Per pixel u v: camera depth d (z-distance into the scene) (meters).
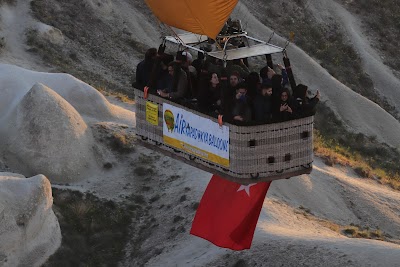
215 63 29.47
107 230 49.88
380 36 111.19
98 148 56.25
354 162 67.94
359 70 104.00
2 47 75.38
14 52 76.06
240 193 31.81
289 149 28.55
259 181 28.44
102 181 54.34
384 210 59.22
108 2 91.12
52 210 48.84
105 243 48.75
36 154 53.75
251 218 31.81
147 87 30.84
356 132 90.06
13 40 78.19
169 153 30.81
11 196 45.28
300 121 28.44
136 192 53.66
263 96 28.12
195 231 32.50
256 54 28.84
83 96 60.56
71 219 49.84
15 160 53.91
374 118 92.88
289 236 44.41
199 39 30.44
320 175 60.44
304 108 28.55
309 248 42.12
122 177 54.97
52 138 54.12
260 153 28.17
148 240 49.09
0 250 43.69
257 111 28.17
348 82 100.81
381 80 103.25
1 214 43.88
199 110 28.95
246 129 27.75
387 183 66.12
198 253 45.62
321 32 108.31
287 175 28.80
